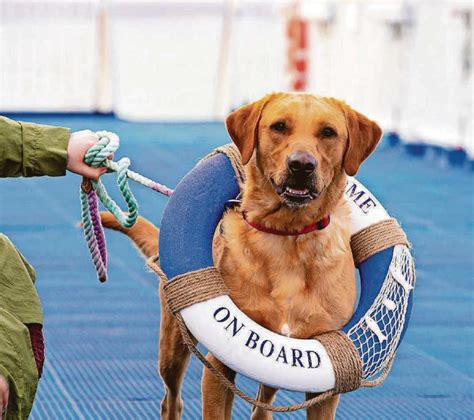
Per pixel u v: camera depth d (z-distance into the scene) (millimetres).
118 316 7578
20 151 3699
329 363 4270
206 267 4375
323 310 4438
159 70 23141
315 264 4453
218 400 4543
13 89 21938
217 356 4250
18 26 21781
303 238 4445
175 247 4422
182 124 20734
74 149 3826
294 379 4219
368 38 18703
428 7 16953
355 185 4992
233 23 22078
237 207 4645
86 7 21938
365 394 6152
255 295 4441
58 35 21984
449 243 10516
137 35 23094
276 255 4441
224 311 4289
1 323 3568
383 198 13141
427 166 16156
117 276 8781
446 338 7277
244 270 4449
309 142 4430
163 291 4531
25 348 3598
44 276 8695
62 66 22109
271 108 4562
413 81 17562
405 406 5949
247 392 6164
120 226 5207
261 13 22344
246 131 4609
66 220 11266
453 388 6270
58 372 6328
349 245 4617
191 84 23250
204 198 4551
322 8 19766
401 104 18125
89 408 5746
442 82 16750
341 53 19609
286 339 4316
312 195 4363
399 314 4598
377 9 17891
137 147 16859
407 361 6773
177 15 23266
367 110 18922
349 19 19062
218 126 20516
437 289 8633
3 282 3740
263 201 4488
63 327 7254
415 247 10289
